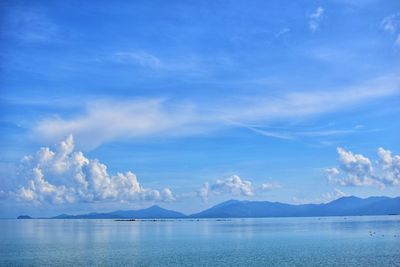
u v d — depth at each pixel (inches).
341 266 2534.5
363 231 6102.4
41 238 5098.4
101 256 3102.9
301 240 4510.3
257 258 2935.5
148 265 2647.6
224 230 7239.2
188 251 3440.0
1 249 3639.3
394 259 2805.1
